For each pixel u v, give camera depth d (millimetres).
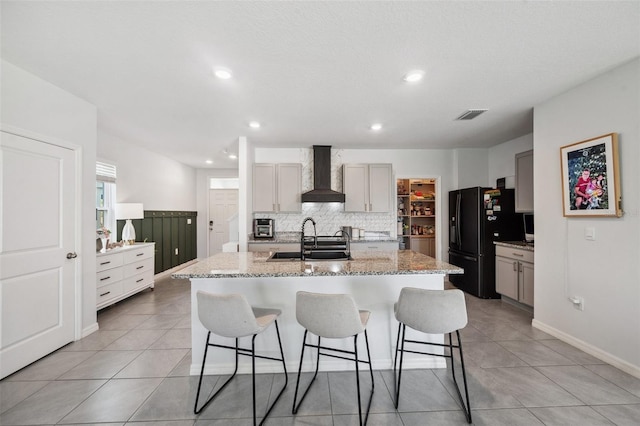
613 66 2188
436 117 3354
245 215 4270
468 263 4379
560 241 2707
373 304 2293
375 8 1569
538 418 1706
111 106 2965
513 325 3121
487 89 2600
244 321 1690
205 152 5246
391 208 4977
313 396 1938
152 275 4605
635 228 2086
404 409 1801
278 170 4676
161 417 1732
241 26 1718
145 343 2709
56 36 1805
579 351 2498
